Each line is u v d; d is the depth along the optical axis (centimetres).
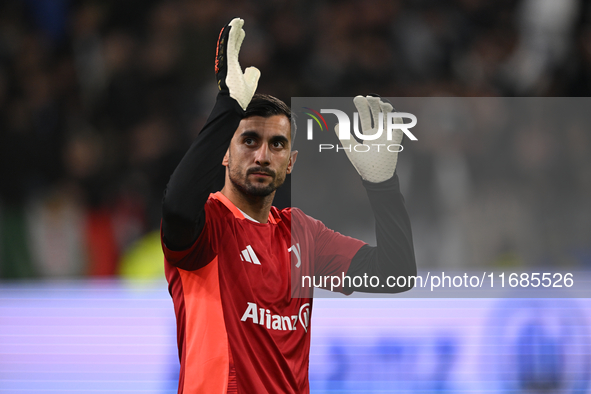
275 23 2391
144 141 2097
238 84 827
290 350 870
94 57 2302
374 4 2488
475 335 1412
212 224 862
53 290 1482
